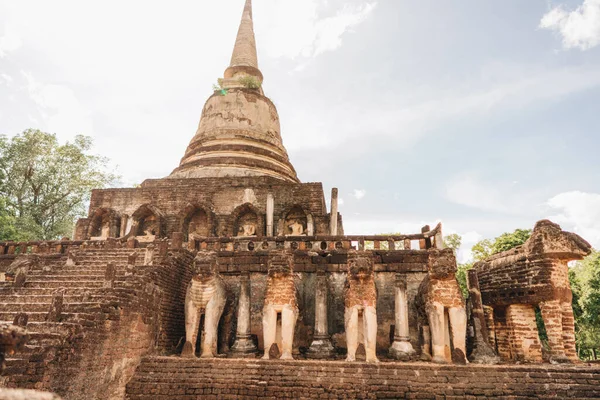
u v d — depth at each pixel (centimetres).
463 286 3288
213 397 1118
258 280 1644
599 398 1064
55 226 3116
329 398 1094
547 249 1425
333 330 1586
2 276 1845
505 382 1105
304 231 2273
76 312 1113
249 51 3256
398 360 1366
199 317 1354
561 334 1365
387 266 1633
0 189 2864
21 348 555
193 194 2370
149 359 1234
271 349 1278
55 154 3228
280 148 2958
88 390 988
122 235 2311
